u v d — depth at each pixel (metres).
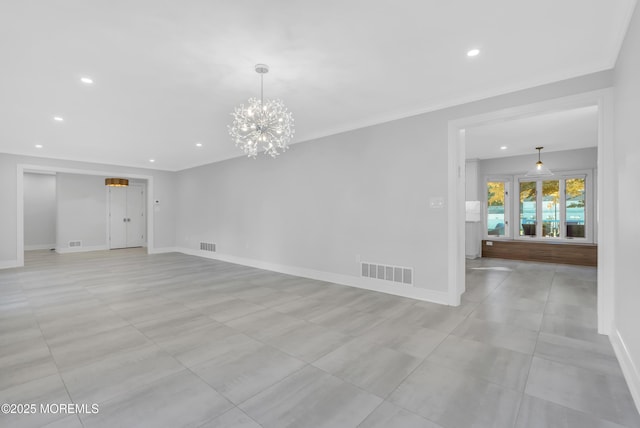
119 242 10.16
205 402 1.89
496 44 2.55
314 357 2.48
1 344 2.72
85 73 3.00
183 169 8.93
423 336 2.89
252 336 2.90
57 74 3.02
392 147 4.34
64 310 3.66
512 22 2.26
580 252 6.63
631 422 1.70
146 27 2.28
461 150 4.29
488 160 8.05
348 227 4.88
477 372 2.24
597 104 2.92
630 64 2.13
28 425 1.68
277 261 6.08
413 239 4.15
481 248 8.02
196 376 2.19
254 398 1.94
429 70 3.01
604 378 2.16
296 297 4.21
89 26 2.25
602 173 2.83
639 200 1.88
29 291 4.54
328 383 2.10
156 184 8.90
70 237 9.19
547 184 7.41
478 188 7.93
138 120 4.49
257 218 6.52
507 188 7.95
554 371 2.25
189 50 2.61
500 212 8.05
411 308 3.72
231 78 3.14
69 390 2.02
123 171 8.29
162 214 9.03
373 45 2.56
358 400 1.91
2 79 3.12
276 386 2.07
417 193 4.10
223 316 3.45
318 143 5.30
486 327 3.11
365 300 4.07
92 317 3.41
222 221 7.49
